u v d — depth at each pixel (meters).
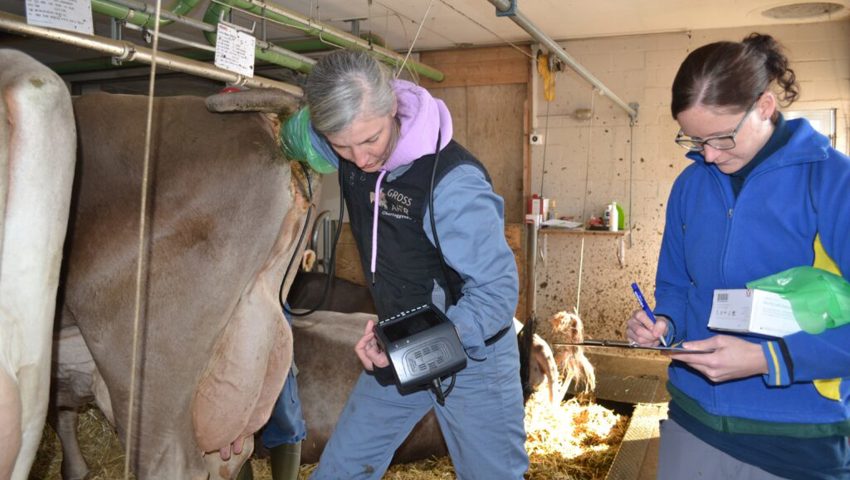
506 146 6.44
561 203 6.21
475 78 6.38
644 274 6.01
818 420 1.30
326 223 6.02
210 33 4.00
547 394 4.13
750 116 1.26
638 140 5.96
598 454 3.60
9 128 1.34
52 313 1.46
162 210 1.86
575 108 6.11
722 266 1.38
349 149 1.40
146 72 6.93
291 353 2.17
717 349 1.26
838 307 1.22
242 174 1.91
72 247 1.85
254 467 3.07
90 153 1.88
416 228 1.58
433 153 1.51
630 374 4.89
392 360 1.47
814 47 5.46
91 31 2.67
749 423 1.34
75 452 2.75
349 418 1.81
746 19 5.37
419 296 1.67
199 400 2.05
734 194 1.39
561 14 5.21
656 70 5.88
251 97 1.88
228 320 2.01
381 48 4.93
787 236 1.31
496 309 1.54
